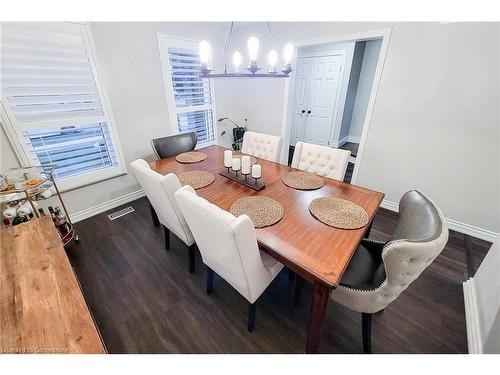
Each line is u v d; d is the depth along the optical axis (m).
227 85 3.81
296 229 1.23
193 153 2.55
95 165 2.61
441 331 1.40
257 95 3.77
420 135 2.32
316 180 1.81
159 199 1.55
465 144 2.11
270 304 1.60
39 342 0.73
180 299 1.64
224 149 2.74
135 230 2.42
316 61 4.29
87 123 2.43
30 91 2.02
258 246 1.18
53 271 0.99
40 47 1.98
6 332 0.75
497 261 1.31
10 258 1.06
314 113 4.64
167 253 2.09
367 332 1.22
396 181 2.62
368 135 2.65
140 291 1.71
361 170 2.84
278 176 1.92
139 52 2.64
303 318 1.50
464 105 2.02
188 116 3.47
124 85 2.62
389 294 1.03
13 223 1.87
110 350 1.33
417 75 2.17
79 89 2.29
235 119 4.18
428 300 1.59
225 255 1.12
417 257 0.87
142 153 3.01
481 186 2.13
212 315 1.53
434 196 2.42
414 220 1.08
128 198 2.99
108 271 1.89
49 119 2.18
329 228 1.24
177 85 3.18
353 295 1.10
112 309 1.57
